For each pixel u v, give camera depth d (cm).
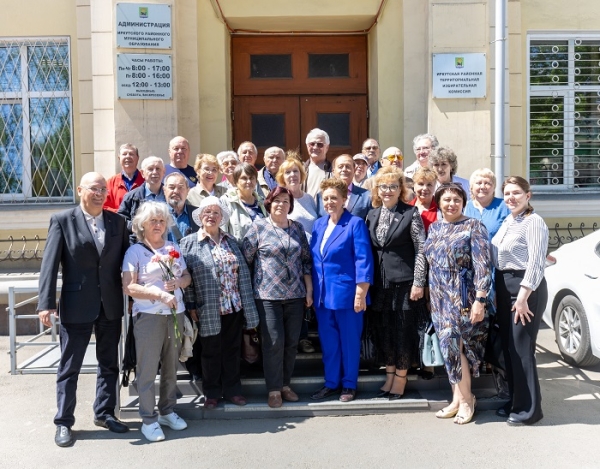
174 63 714
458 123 732
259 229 495
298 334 498
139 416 475
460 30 728
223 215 486
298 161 546
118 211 537
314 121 832
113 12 703
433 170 528
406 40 761
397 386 503
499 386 504
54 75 801
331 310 501
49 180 808
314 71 830
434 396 509
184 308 470
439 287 468
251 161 626
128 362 466
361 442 437
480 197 518
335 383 503
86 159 793
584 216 820
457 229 467
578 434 446
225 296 475
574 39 838
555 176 850
